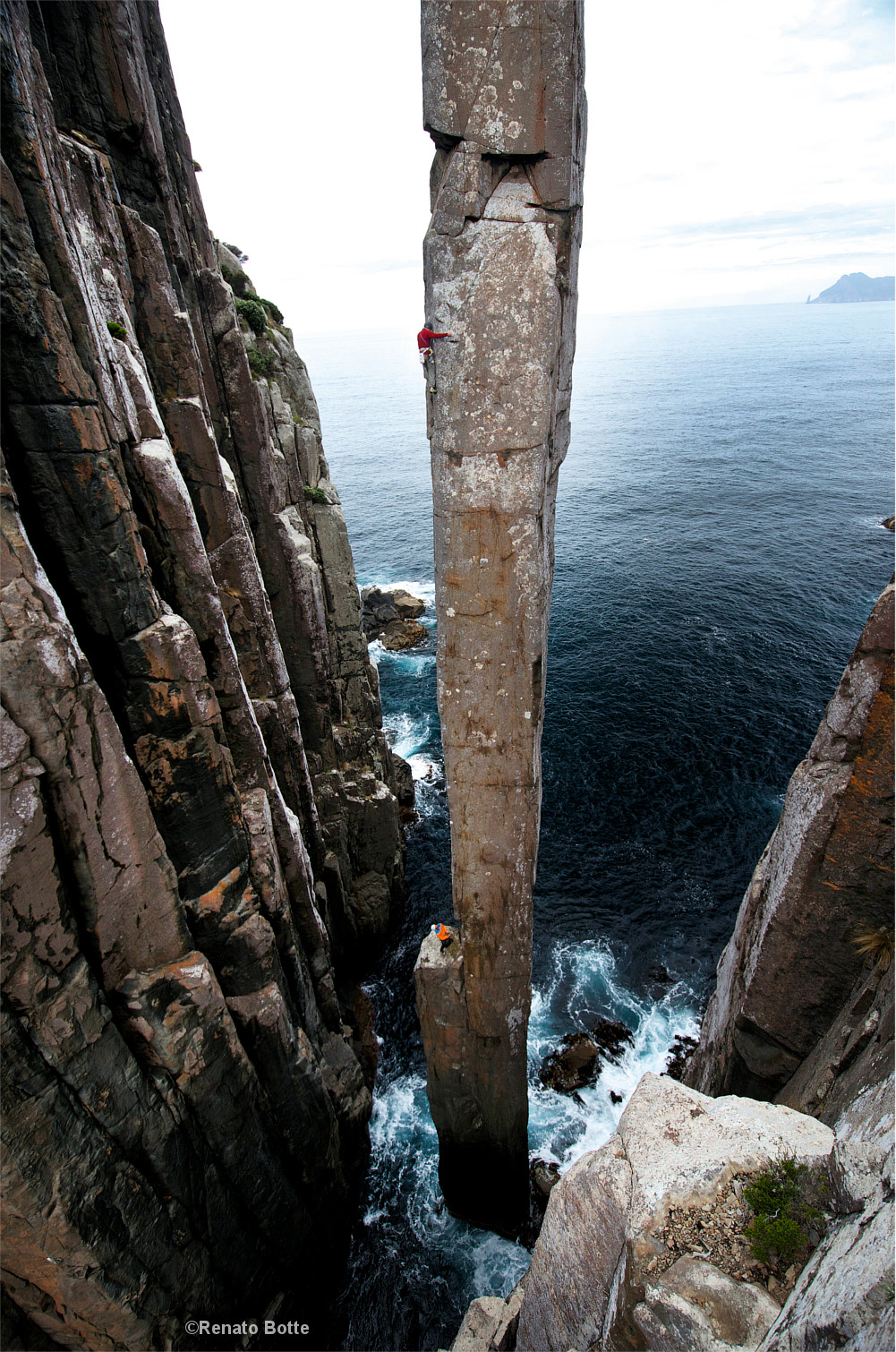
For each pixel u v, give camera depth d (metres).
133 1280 12.10
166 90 19.81
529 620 13.91
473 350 12.37
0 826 10.02
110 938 12.05
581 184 12.27
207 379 21.62
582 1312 8.34
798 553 78.38
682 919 34.09
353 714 32.44
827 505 95.50
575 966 31.97
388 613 65.56
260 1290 16.12
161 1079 12.73
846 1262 5.53
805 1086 13.98
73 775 10.91
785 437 144.75
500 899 16.59
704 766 43.81
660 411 191.88
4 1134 10.12
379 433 191.88
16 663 10.01
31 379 10.99
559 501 107.94
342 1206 20.45
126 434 13.69
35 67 11.48
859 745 13.57
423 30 10.81
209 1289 14.16
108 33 16.12
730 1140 7.41
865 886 13.88
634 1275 6.70
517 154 11.20
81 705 10.92
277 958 16.34
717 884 35.94
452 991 17.78
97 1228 11.34
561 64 10.63
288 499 27.58
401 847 35.28
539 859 37.88
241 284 30.81
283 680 22.14
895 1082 9.47
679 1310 6.32
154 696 13.29
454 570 13.86
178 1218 13.06
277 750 22.12
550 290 11.86
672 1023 29.27
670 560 79.12
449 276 12.07
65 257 11.47
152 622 13.35
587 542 87.81
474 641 14.27
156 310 16.56
